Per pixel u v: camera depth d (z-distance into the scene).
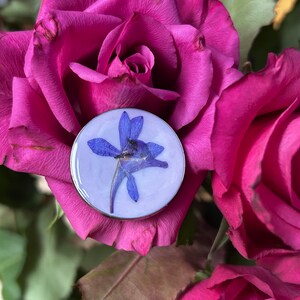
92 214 0.14
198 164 0.13
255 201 0.12
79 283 0.17
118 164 0.13
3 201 0.20
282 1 0.18
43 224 0.21
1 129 0.14
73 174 0.13
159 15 0.14
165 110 0.14
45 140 0.13
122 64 0.13
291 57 0.13
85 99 0.13
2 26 0.22
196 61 0.13
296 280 0.14
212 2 0.14
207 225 0.18
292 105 0.13
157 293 0.17
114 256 0.17
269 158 0.13
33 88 0.13
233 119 0.12
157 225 0.14
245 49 0.17
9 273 0.21
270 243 0.14
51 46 0.12
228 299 0.14
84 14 0.13
